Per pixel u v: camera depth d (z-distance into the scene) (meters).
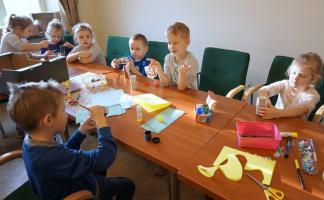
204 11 2.85
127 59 2.28
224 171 1.00
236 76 2.14
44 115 1.00
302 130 1.25
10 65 2.20
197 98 1.64
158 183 1.93
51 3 3.62
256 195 0.89
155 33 3.40
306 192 0.90
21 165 2.16
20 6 3.42
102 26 3.96
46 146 1.01
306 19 2.30
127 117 1.43
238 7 2.62
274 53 2.60
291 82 1.60
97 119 1.21
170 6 3.09
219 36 2.87
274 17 2.46
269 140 1.11
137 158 2.20
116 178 1.40
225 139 1.21
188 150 1.14
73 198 0.98
